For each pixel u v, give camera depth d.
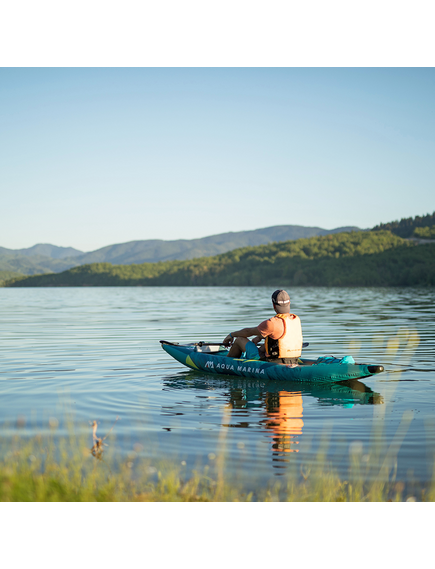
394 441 5.18
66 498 3.68
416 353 11.13
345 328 16.14
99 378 8.78
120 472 4.29
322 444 5.08
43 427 5.75
